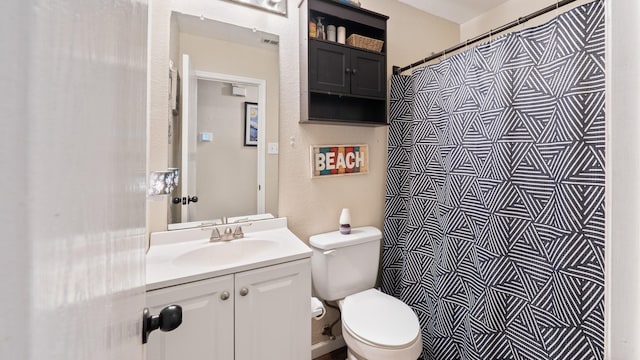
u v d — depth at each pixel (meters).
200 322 1.01
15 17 0.16
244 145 1.52
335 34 1.66
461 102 1.53
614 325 0.29
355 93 1.63
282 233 1.51
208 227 1.41
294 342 1.20
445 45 2.25
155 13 1.30
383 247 1.97
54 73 0.19
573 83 1.08
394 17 1.99
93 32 0.25
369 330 1.31
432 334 1.67
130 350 0.42
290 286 1.18
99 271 0.28
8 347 0.16
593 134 1.03
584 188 1.06
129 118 0.39
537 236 1.20
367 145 1.92
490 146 1.38
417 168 1.82
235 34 1.48
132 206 0.42
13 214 0.16
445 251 1.61
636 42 0.27
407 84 1.91
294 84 1.64
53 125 0.19
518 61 1.27
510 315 1.30
